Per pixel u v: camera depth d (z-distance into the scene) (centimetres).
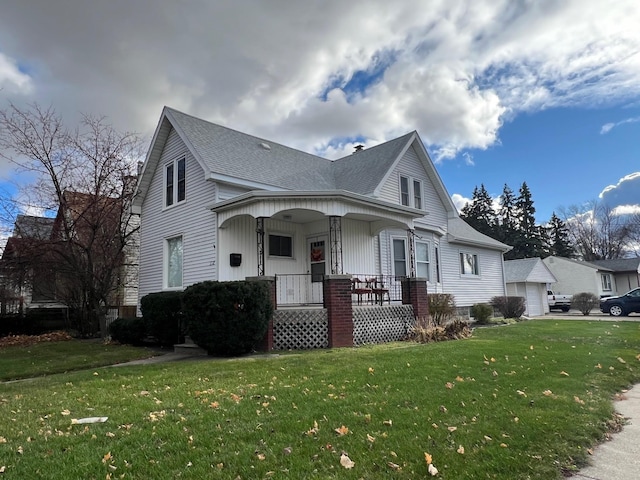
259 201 1130
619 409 511
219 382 652
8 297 1747
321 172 1738
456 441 377
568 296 3456
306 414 459
